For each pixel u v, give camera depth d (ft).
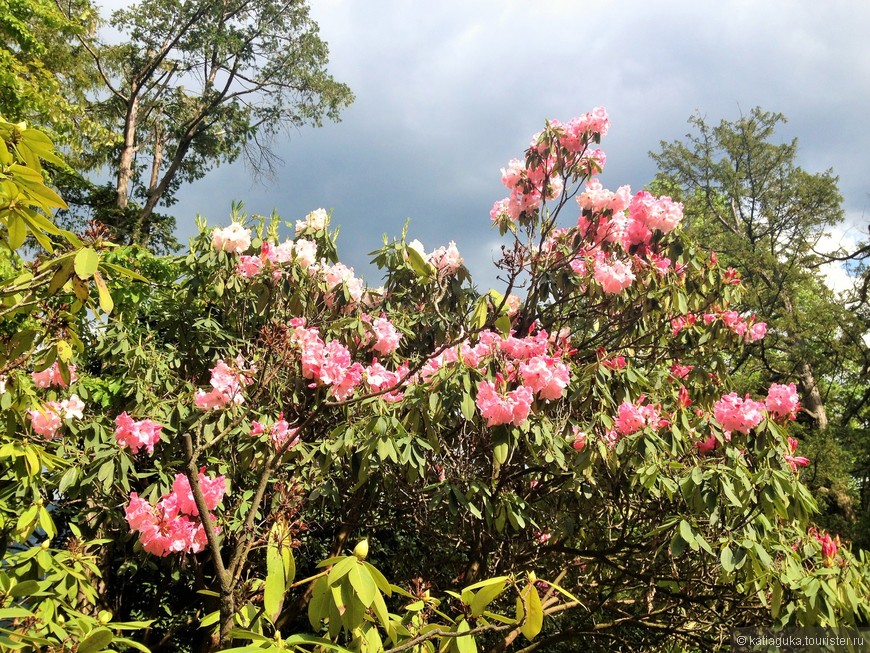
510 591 13.41
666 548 13.96
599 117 16.15
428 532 15.92
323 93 58.85
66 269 6.32
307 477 13.53
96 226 6.66
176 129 58.18
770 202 61.57
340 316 16.97
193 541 8.35
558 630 17.15
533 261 16.30
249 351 16.02
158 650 16.88
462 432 13.75
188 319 17.54
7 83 31.12
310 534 17.16
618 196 16.29
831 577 10.75
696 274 16.57
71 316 7.62
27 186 5.65
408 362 15.71
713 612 13.64
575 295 16.79
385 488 14.06
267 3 55.93
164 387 16.31
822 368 48.78
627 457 12.41
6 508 10.11
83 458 12.91
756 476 11.34
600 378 12.95
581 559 15.38
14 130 5.69
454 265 17.72
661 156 66.08
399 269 17.70
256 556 12.62
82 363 17.37
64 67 47.67
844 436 44.62
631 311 16.79
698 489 11.16
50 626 7.77
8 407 8.64
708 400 16.42
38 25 43.27
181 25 56.70
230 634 5.03
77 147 37.58
